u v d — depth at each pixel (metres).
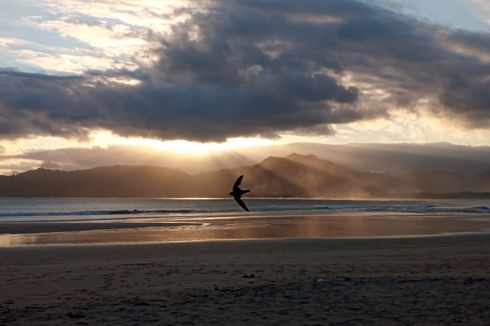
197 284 16.72
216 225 52.47
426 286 15.48
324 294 14.37
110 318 11.74
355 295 14.13
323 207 132.00
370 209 112.88
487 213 85.94
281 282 16.86
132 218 67.75
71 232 43.16
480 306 12.52
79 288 16.30
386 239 34.09
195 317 11.68
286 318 11.47
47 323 11.38
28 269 20.58
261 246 29.73
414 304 12.84
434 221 60.38
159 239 36.56
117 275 18.86
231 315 11.84
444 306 12.56
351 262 22.36
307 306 12.75
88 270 20.19
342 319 11.32
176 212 91.31
